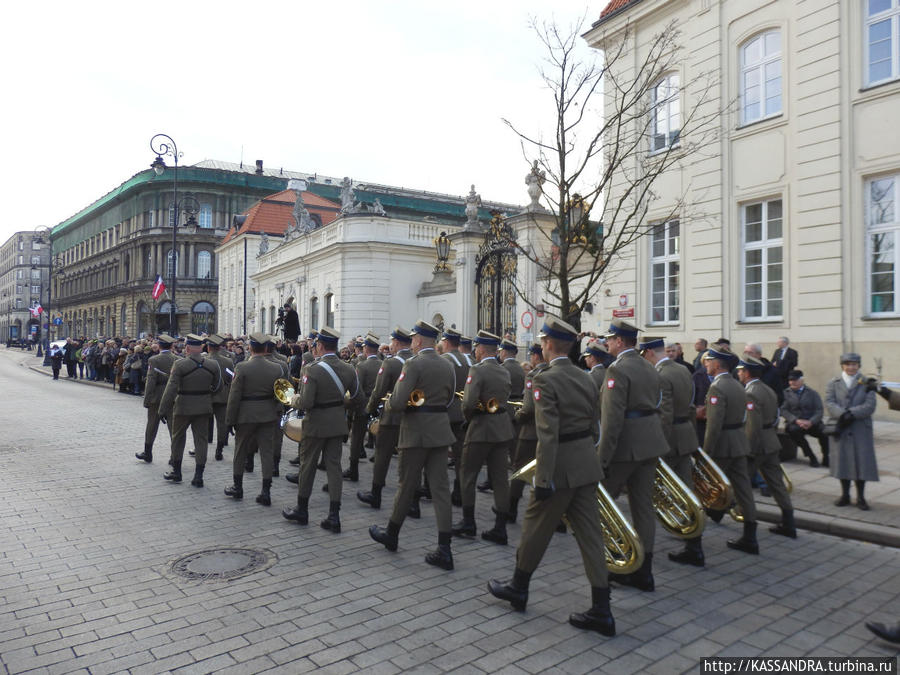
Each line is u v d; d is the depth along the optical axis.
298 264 30.05
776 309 12.68
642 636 4.07
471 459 6.24
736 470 5.90
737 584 5.01
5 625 4.25
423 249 25.56
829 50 11.69
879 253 11.15
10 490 8.10
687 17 14.13
